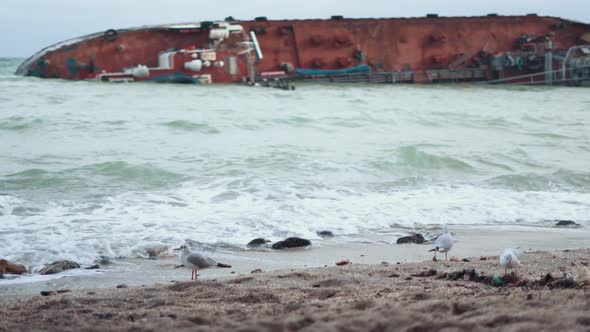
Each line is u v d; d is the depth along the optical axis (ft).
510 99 231.50
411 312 28.76
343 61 312.91
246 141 108.58
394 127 128.77
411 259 50.29
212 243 55.21
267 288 36.73
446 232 47.01
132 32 289.53
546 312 27.37
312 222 63.26
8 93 183.83
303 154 96.48
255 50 296.92
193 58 281.74
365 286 36.40
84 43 283.38
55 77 280.31
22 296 38.58
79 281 42.96
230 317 29.86
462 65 323.98
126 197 71.72
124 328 28.66
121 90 219.00
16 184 76.43
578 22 331.77
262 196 73.00
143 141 106.42
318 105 173.47
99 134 111.34
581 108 191.52
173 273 45.42
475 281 37.45
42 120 118.62
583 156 106.01
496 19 327.67
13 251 50.83
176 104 167.53
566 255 46.85
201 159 91.81
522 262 43.57
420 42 321.11
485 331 26.07
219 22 296.51
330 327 27.43
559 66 318.24
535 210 70.90
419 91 265.54
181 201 70.38
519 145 111.96
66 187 75.87
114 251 51.90
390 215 67.00
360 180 83.51
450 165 92.68
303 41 310.45
